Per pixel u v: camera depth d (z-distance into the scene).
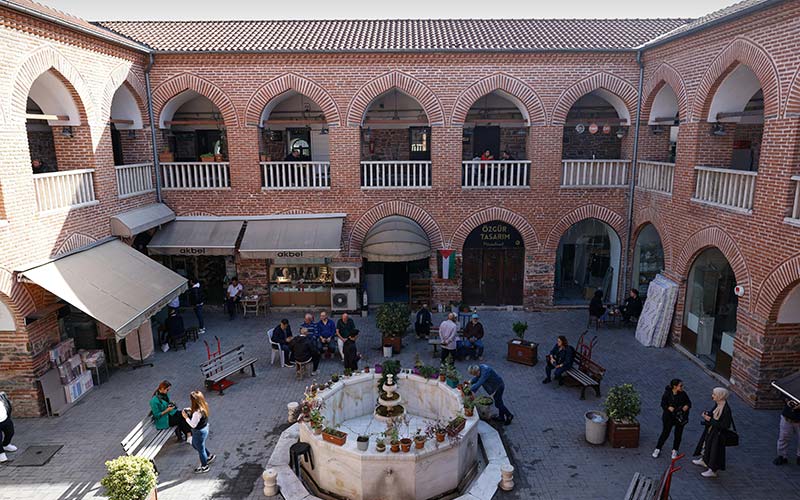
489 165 23.45
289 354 17.05
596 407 14.52
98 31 16.69
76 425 13.70
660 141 20.91
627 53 20.23
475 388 13.28
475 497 10.80
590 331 20.27
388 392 12.89
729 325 17.19
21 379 13.95
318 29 22.53
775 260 13.31
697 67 16.78
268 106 21.09
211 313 22.53
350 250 21.80
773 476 11.47
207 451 12.38
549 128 20.86
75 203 16.02
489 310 22.66
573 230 23.25
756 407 14.20
